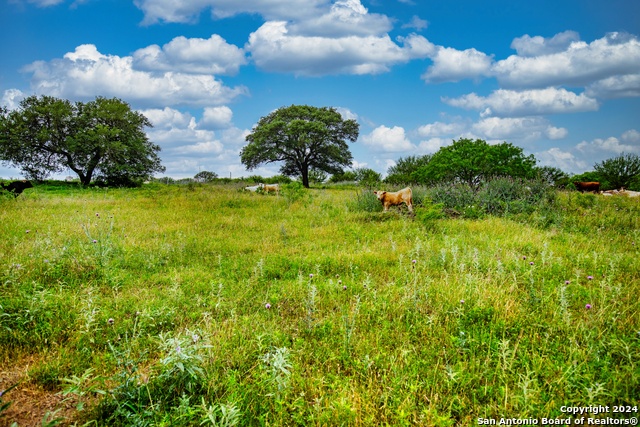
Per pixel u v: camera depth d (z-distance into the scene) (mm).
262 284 6484
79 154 37906
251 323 4859
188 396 3391
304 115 49250
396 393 3455
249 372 3871
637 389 3393
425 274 6684
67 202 16828
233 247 8953
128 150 39438
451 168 18984
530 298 5301
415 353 4094
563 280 6297
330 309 5406
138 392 3316
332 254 8141
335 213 14438
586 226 10828
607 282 5887
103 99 40344
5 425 3098
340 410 3146
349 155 50812
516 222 11969
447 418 3014
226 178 42875
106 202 17328
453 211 13977
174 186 30141
